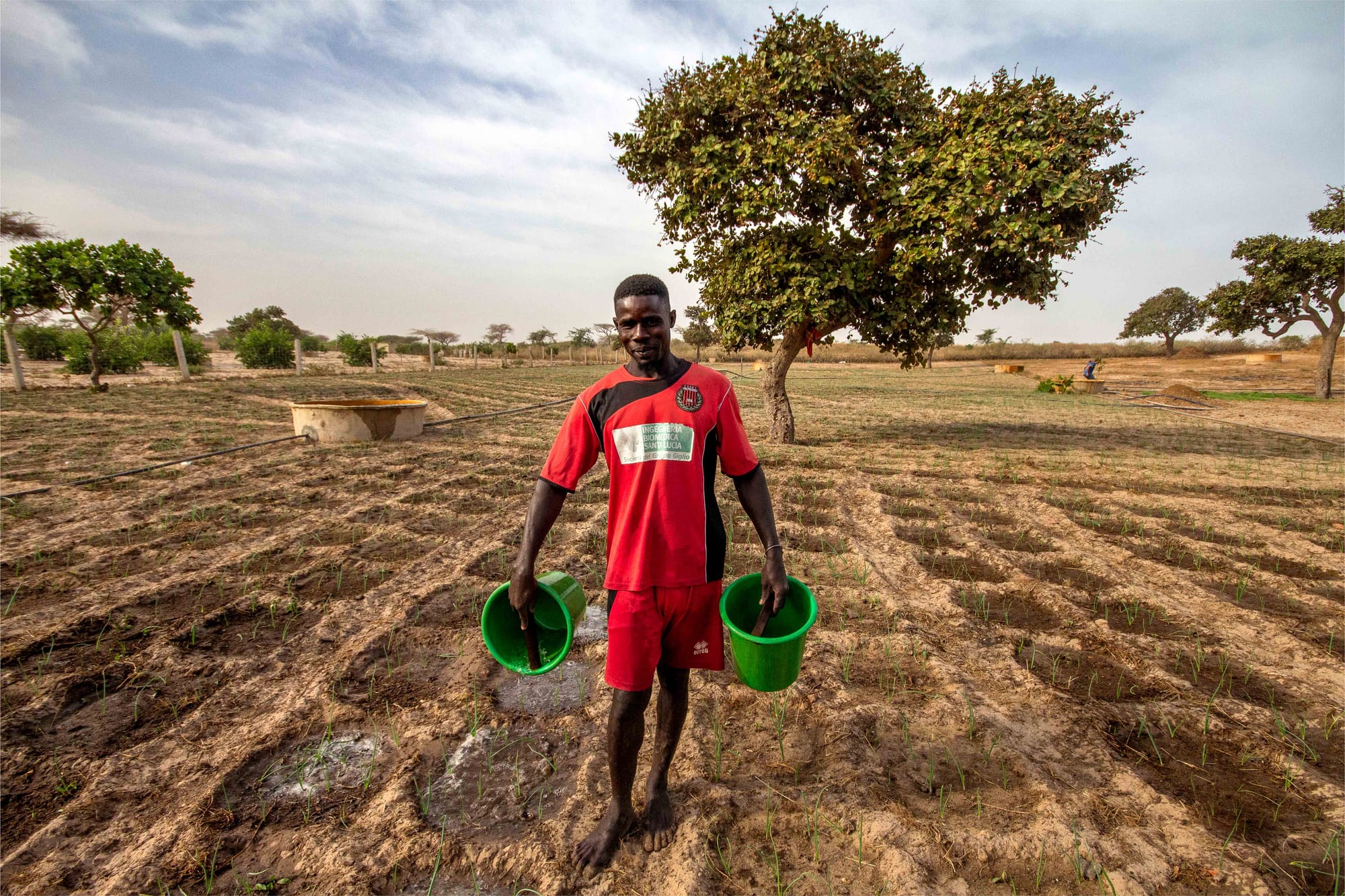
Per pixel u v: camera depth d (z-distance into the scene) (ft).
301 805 7.82
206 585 14.02
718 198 27.58
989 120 25.32
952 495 23.12
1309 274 65.51
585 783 8.13
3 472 23.94
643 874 6.78
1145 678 10.81
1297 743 9.09
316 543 16.97
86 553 15.75
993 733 9.18
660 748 7.33
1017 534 18.90
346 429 30.89
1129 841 7.20
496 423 39.78
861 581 15.01
